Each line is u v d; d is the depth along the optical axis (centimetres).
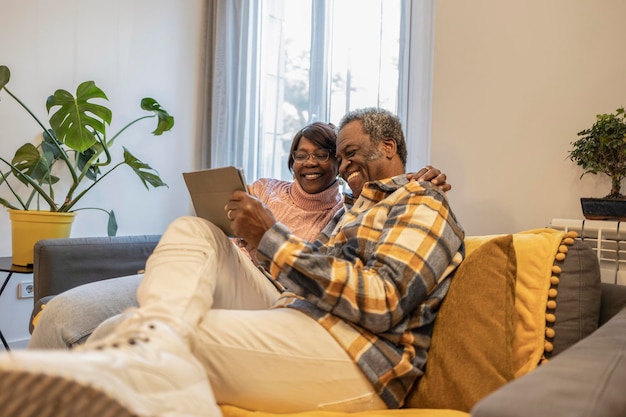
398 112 263
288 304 121
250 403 106
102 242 202
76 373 67
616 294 126
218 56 325
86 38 290
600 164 167
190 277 107
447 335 114
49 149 270
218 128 323
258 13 315
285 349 106
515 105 199
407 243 114
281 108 312
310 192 191
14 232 235
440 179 133
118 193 307
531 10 196
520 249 127
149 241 218
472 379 107
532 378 66
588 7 184
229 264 130
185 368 85
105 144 266
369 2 276
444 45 217
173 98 331
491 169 204
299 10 305
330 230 161
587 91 184
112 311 145
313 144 187
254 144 315
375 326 108
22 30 266
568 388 62
